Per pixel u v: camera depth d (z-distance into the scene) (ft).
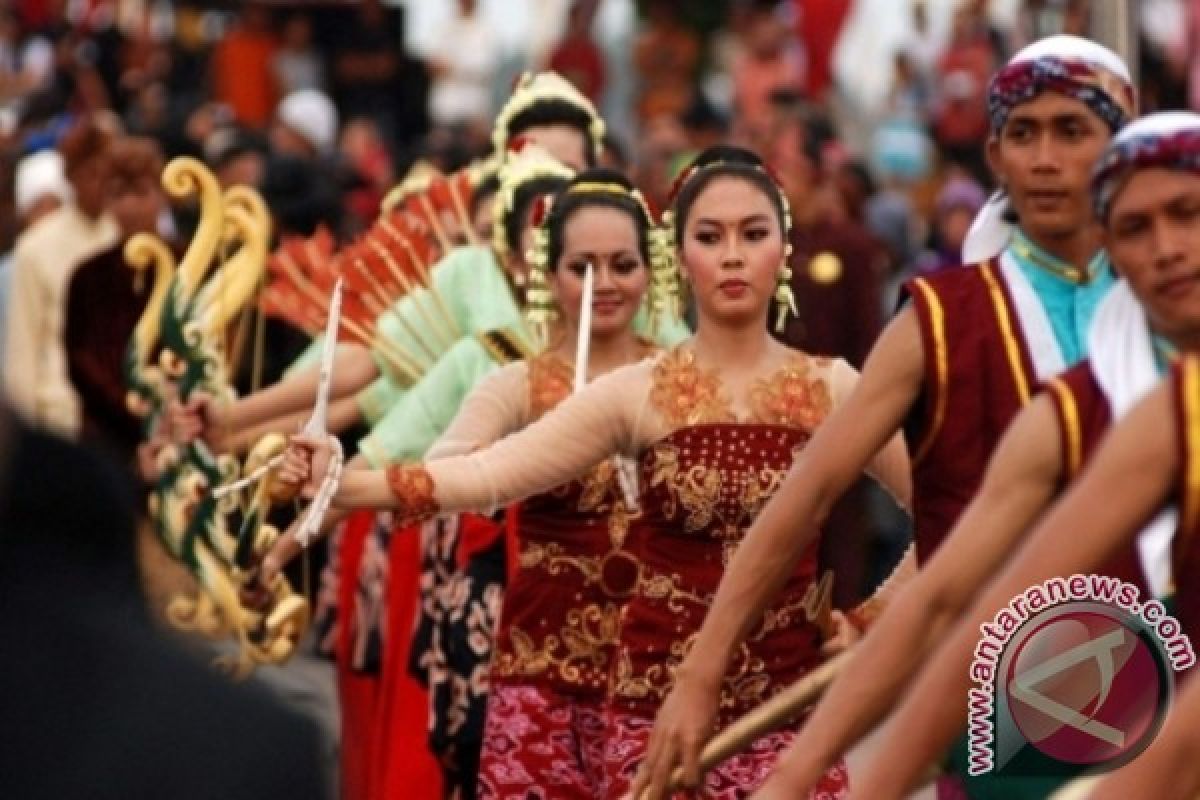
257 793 20.58
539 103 55.88
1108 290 35.12
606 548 44.01
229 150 76.95
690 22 114.52
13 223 78.23
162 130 91.35
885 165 105.29
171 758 20.54
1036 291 35.53
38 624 20.71
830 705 27.35
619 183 45.44
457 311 51.90
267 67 111.65
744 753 40.29
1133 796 23.56
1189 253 28.60
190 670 20.81
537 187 50.29
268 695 20.89
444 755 49.49
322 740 21.20
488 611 48.52
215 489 48.80
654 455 40.98
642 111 112.47
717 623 34.81
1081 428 28.22
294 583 64.28
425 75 113.29
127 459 62.23
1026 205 35.76
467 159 88.79
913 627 27.45
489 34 118.73
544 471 41.29
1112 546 24.44
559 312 45.73
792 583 40.37
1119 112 35.78
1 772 20.48
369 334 52.75
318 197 76.02
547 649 44.29
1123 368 28.78
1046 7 95.71
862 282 71.20
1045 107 35.73
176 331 51.80
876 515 70.74
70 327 62.95
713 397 40.96
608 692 42.19
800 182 72.69
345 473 41.11
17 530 20.86
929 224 101.24
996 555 27.86
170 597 50.88
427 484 41.06
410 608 52.85
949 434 35.29
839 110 114.42
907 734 24.80
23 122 102.94
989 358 35.27
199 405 51.11
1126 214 28.78
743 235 41.01
